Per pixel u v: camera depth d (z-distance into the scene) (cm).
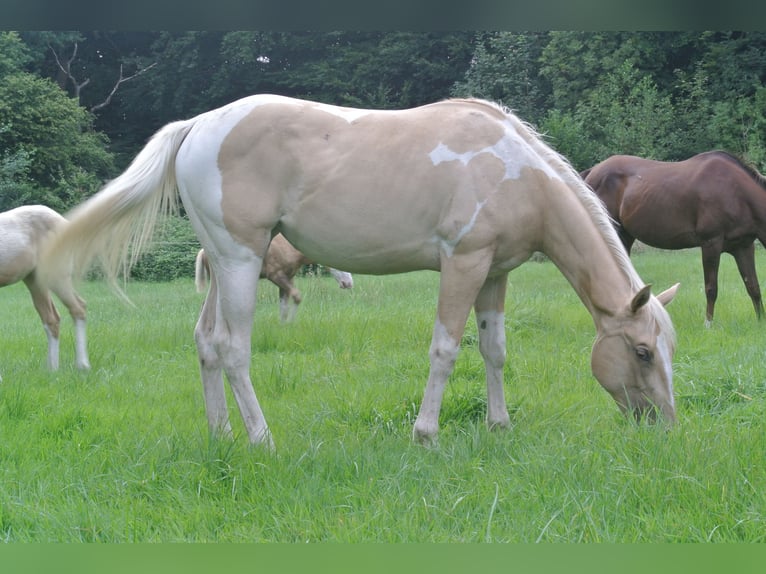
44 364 797
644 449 425
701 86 2845
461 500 380
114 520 375
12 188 2678
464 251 467
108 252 495
